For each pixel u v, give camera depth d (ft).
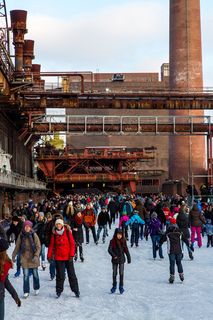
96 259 70.49
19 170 230.48
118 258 46.80
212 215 83.61
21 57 173.17
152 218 70.74
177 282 52.42
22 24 172.76
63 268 44.96
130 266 64.08
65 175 307.58
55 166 310.04
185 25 301.63
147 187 405.59
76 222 67.26
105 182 325.62
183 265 64.18
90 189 327.06
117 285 50.90
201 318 36.91
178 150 302.86
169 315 38.04
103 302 42.93
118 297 44.98
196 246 86.22
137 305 41.70
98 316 37.88
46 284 51.26
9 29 176.65
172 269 51.75
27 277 44.57
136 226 84.17
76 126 235.81
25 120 215.10
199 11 305.32
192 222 82.02
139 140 452.76
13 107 172.76
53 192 305.73
